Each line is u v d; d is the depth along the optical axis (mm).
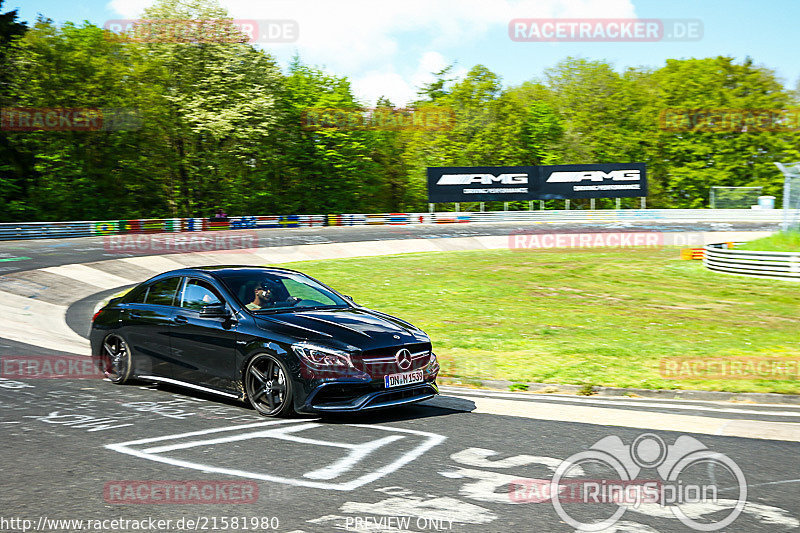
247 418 6055
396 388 6070
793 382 7871
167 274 7473
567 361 9289
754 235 39125
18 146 43750
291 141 53438
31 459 4820
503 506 3998
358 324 6340
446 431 5703
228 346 6379
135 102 44688
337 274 23547
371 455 4980
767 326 13539
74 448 5090
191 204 51000
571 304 16891
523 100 64812
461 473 4598
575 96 62750
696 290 19594
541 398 7359
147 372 7176
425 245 35281
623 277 22766
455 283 21234
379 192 60812
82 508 3924
